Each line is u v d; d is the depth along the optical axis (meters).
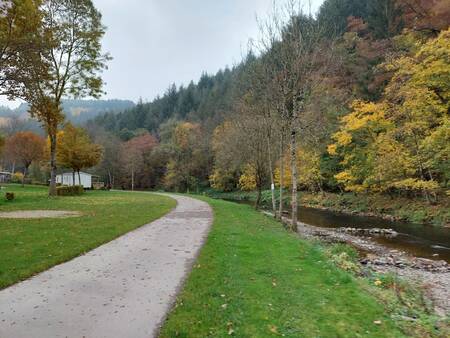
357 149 34.28
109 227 14.07
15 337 4.88
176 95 128.25
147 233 13.43
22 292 6.74
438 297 9.58
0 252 9.45
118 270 8.31
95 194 40.88
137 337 4.93
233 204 30.62
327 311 6.22
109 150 80.62
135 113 128.12
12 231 12.62
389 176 29.55
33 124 105.81
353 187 34.75
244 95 25.81
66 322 5.39
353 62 42.91
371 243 18.36
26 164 53.94
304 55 18.03
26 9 21.27
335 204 38.19
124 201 29.38
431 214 25.84
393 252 16.19
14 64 21.56
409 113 27.69
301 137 30.80
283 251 10.95
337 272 8.80
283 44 18.45
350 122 33.09
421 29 34.03
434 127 26.50
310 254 10.84
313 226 24.42
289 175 44.75
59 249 10.04
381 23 44.59
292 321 5.69
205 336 4.98
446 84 25.41
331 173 41.03
